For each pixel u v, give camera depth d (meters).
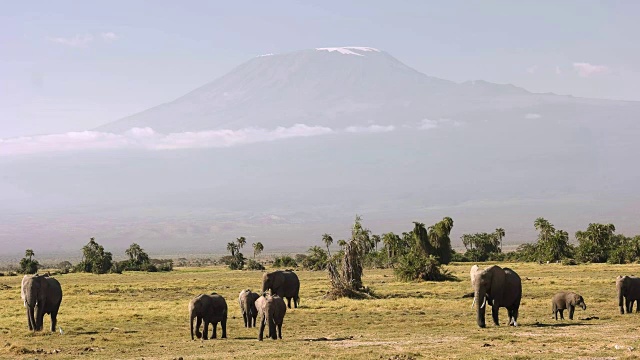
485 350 32.94
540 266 139.50
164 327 47.44
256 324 47.09
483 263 166.38
